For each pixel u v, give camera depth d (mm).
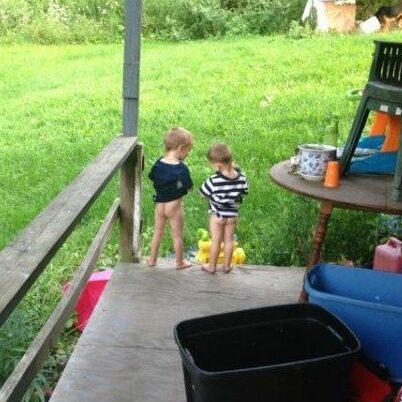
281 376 2486
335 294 3252
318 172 3588
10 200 6512
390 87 3334
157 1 13680
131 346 3348
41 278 4750
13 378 2238
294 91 9102
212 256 4078
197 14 13375
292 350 2900
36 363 2404
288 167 3898
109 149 3832
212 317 2803
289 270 4199
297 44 11617
